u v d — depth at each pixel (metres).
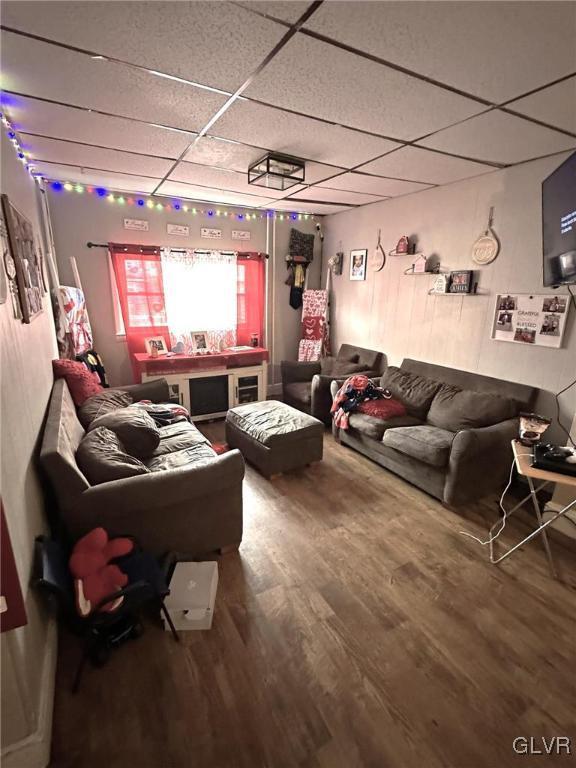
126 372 4.18
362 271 4.32
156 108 1.88
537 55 1.40
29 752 1.15
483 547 2.23
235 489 2.03
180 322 4.26
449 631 1.68
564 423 2.62
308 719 1.33
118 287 3.88
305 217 4.87
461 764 1.21
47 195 3.47
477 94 1.71
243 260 4.54
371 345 4.29
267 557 2.12
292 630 1.67
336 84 1.64
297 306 5.11
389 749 1.25
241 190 3.59
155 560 1.71
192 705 1.37
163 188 3.56
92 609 1.41
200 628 1.67
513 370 2.89
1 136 1.83
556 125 2.03
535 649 1.60
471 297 3.14
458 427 2.86
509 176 2.77
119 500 1.73
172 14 1.20
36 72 1.55
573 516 2.31
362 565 2.07
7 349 1.37
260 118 1.99
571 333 2.53
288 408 3.41
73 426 2.15
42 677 1.34
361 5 1.16
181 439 2.71
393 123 2.04
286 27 1.27
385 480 2.99
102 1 1.14
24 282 1.74
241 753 1.23
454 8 1.17
